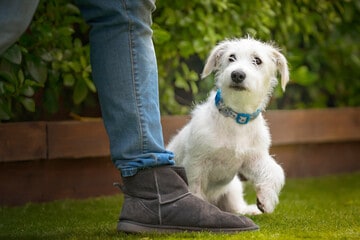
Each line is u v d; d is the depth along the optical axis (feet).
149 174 8.56
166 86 15.23
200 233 8.46
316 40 18.44
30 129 12.72
